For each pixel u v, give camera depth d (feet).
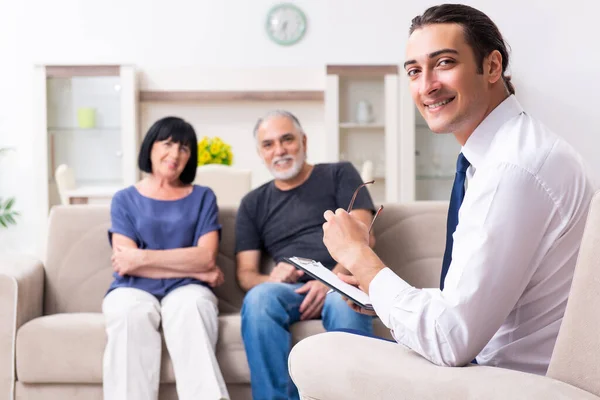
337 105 20.27
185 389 7.77
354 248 4.65
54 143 19.84
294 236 9.11
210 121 21.09
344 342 4.25
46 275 9.25
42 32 20.79
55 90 19.79
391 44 21.15
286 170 9.12
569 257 4.39
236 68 20.93
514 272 4.18
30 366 7.90
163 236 8.95
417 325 4.12
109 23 20.85
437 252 9.20
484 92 4.70
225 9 20.94
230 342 8.13
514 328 4.60
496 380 3.63
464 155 4.95
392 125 20.21
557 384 3.51
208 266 8.76
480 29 4.63
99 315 8.55
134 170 19.89
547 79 21.27
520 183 4.21
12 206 20.71
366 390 3.92
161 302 8.46
